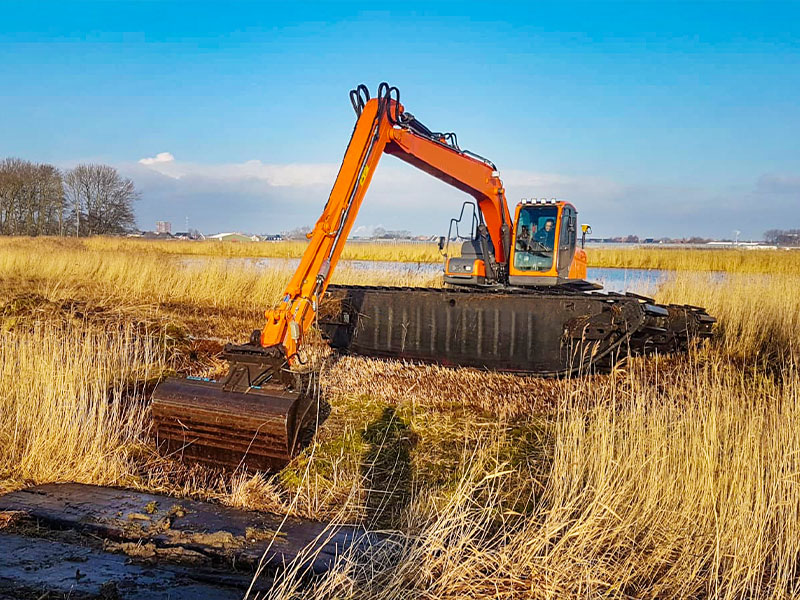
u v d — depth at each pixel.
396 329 10.13
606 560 4.51
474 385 8.82
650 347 9.98
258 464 5.80
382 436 6.92
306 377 7.56
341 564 4.43
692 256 33.47
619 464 5.34
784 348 11.02
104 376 8.04
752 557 4.42
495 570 4.29
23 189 68.38
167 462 6.25
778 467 5.20
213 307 15.11
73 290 15.22
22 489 5.66
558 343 9.12
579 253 11.62
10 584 4.10
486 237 11.03
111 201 73.81
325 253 6.78
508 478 5.95
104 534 4.90
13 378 6.90
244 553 4.60
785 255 33.66
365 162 7.46
